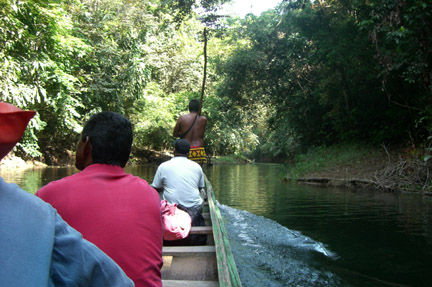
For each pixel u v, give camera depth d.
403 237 4.57
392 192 9.08
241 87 20.27
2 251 0.56
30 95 9.66
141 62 17.20
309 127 18.92
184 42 25.53
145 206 1.56
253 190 9.63
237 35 20.66
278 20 18.48
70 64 12.98
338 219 5.67
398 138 13.87
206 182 5.88
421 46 9.62
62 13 10.87
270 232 4.66
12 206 0.62
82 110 16.95
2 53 8.73
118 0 17.73
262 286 2.93
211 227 3.39
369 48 12.75
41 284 0.58
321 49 13.83
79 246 0.69
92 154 1.64
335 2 13.80
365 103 15.24
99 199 1.49
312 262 3.55
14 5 8.27
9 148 0.64
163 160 27.31
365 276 3.20
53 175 12.21
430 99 10.30
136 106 21.55
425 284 3.04
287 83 19.67
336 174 11.49
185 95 27.00
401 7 9.30
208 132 29.22
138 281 1.43
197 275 2.48
